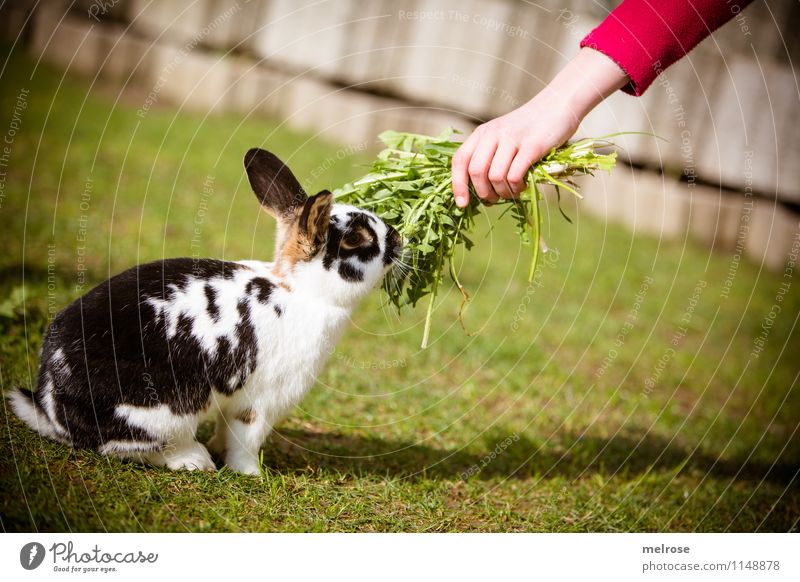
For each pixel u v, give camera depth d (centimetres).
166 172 877
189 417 340
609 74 343
